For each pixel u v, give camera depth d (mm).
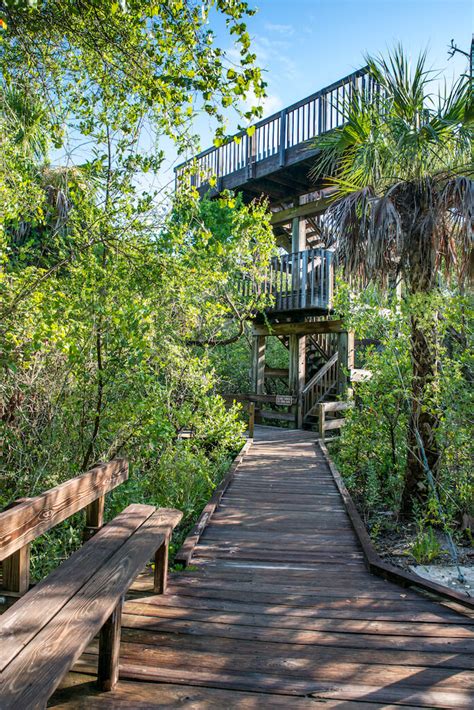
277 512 5852
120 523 3418
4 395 4949
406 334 6672
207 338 7953
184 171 4895
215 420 6973
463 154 6168
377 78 6324
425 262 6148
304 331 12656
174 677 2520
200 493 6582
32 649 1864
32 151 5234
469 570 4590
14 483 5031
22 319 4539
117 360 4977
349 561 4387
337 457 9008
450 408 5703
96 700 2322
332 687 2486
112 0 3404
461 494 5789
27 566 3180
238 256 8109
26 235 6066
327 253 11656
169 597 3521
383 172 6516
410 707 2352
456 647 2906
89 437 5473
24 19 3734
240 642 2908
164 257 5215
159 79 3789
